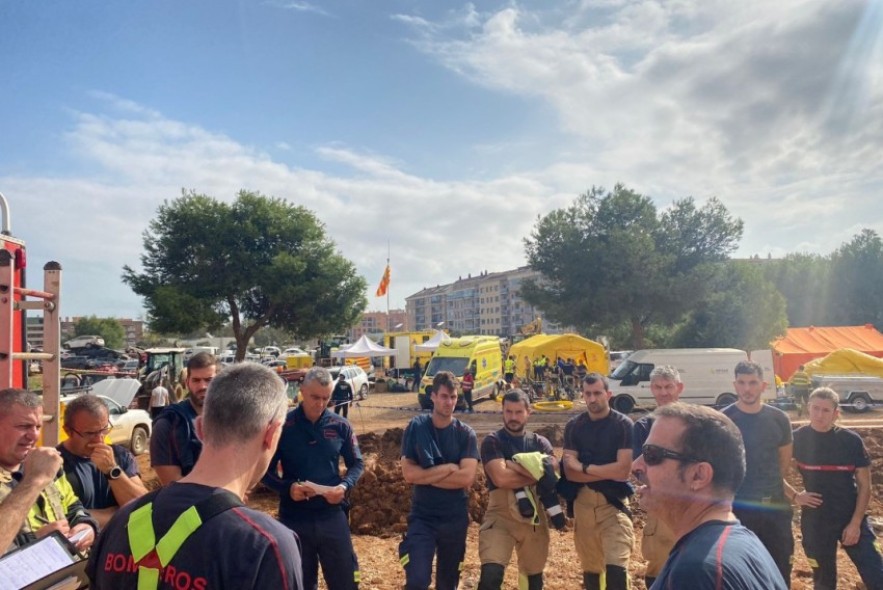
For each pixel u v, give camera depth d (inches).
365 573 252.4
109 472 147.5
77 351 2053.4
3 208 179.8
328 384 175.6
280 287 1439.5
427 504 184.9
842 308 2268.7
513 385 1082.1
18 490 103.8
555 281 1450.5
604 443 190.2
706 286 1320.1
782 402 860.6
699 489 78.1
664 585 71.3
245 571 66.1
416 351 1547.7
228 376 81.0
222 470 75.3
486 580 176.4
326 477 173.8
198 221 1417.3
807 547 190.7
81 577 98.7
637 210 1390.3
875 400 860.0
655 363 895.1
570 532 301.9
